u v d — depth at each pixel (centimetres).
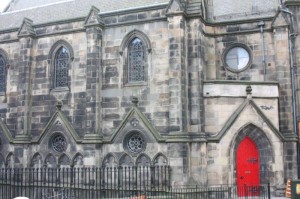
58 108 3306
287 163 2958
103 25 3222
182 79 2853
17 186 3058
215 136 2866
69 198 2947
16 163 3350
